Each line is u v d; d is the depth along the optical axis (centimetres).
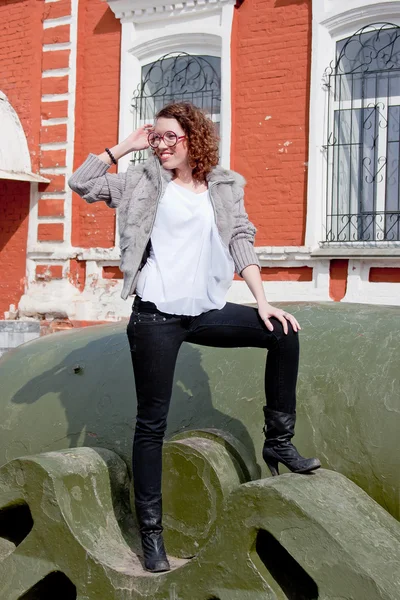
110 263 1084
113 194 330
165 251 319
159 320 313
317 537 283
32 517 337
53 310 1104
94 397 414
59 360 448
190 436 352
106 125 1097
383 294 928
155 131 322
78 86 1110
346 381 355
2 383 453
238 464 339
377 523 301
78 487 342
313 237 962
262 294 319
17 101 1140
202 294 314
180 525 328
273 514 291
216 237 320
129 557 333
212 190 324
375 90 952
